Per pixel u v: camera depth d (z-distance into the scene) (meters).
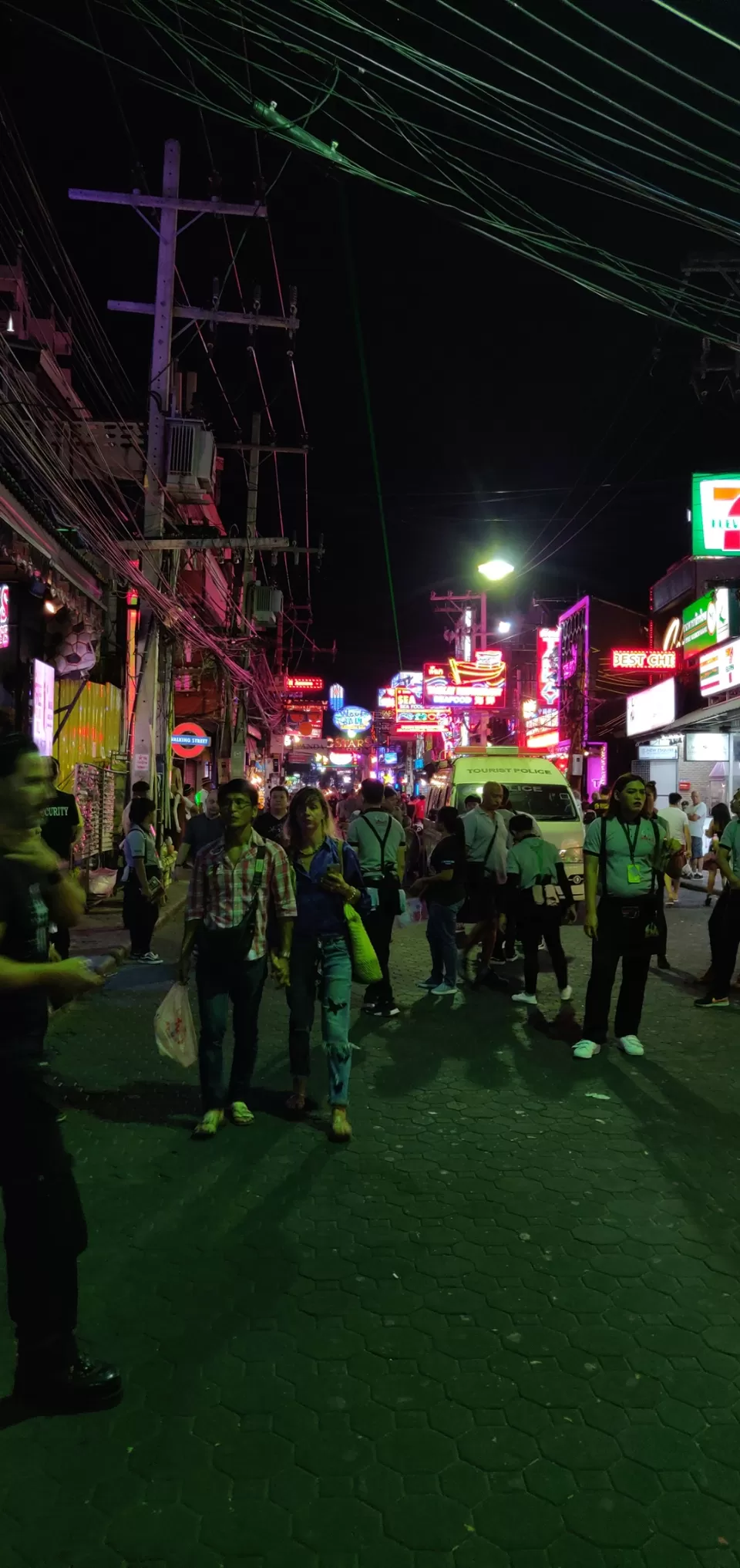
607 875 6.70
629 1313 3.39
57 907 3.19
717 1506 2.48
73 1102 5.61
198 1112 5.46
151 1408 2.86
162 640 18.02
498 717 45.78
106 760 16.30
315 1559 2.30
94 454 15.08
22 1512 2.44
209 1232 3.98
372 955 5.23
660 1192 4.43
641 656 33.25
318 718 50.59
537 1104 5.68
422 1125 5.29
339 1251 3.82
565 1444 2.71
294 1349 3.15
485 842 9.20
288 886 5.29
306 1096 5.79
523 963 10.72
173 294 15.35
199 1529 2.39
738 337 10.55
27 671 11.52
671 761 23.58
